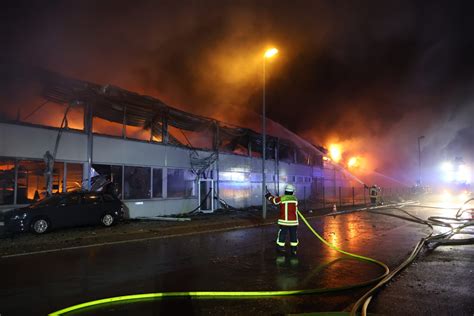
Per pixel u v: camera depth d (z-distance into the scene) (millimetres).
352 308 5051
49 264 8180
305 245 10750
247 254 9336
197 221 16969
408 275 7059
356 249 9945
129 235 12586
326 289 5973
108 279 6840
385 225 15883
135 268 7750
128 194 17203
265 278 6871
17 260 8648
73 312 5047
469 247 10242
